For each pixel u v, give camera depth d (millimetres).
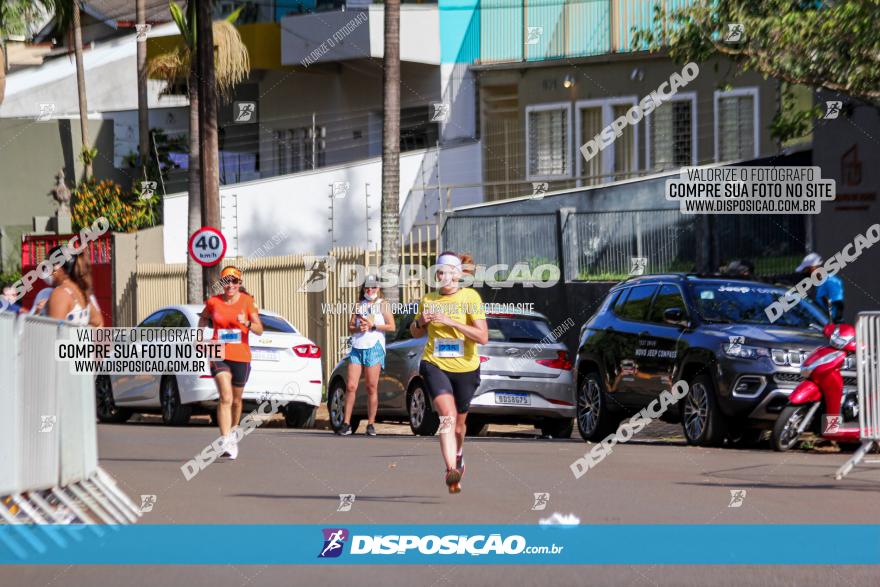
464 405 23672
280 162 78062
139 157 81875
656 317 36844
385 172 55250
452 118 70688
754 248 52031
